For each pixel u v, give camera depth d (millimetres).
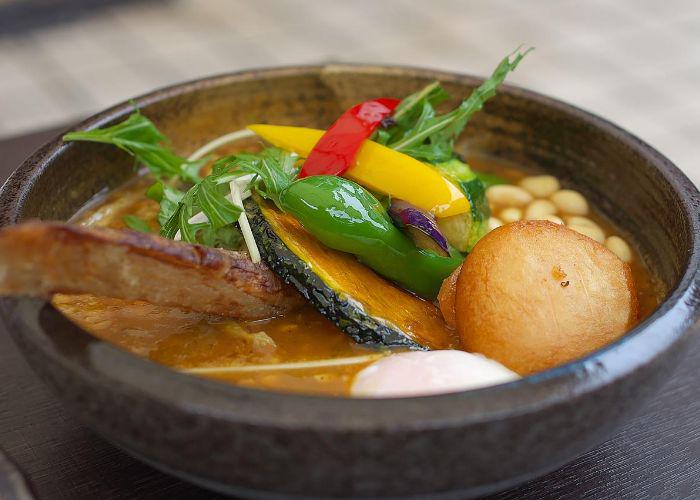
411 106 284
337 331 239
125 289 205
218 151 320
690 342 198
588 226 284
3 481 196
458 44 784
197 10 845
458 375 208
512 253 229
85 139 269
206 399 175
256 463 179
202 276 214
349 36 800
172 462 188
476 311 226
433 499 189
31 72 720
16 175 244
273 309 239
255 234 241
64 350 185
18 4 783
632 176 276
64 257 190
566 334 221
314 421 171
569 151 302
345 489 182
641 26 822
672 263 249
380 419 172
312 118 329
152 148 281
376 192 262
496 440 178
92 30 796
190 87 305
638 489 226
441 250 241
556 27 820
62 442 234
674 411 250
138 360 182
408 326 238
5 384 252
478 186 276
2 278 190
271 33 801
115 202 292
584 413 184
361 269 249
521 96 304
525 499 223
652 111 678
